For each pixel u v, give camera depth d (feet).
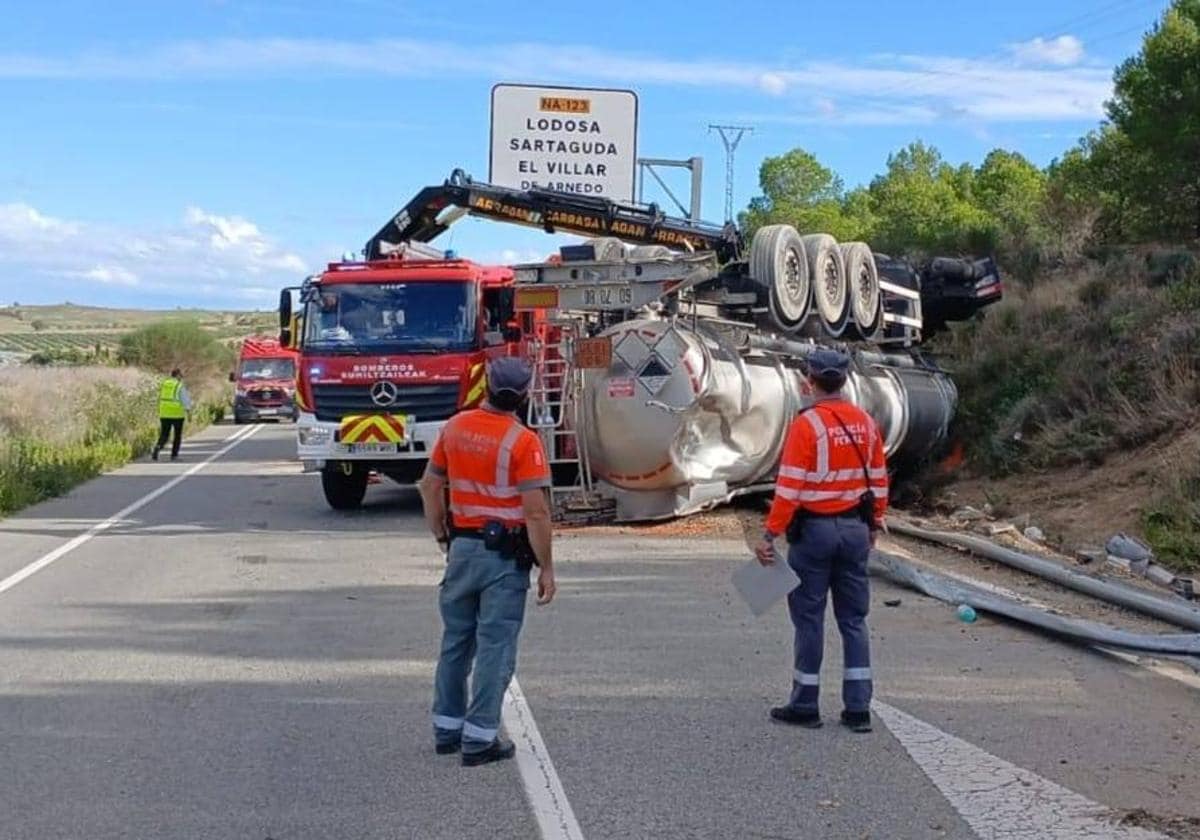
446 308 53.36
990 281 78.38
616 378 48.49
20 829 18.93
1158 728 24.25
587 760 22.13
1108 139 118.21
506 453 21.42
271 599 36.42
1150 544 47.39
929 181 212.84
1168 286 76.95
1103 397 66.33
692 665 28.71
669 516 49.90
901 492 70.59
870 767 21.83
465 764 21.76
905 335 70.18
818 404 24.07
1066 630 30.81
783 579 23.71
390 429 52.54
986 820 19.42
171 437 107.96
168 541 48.16
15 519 55.21
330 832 18.84
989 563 43.32
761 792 20.57
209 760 22.12
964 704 25.77
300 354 53.93
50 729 23.90
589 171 94.68
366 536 49.11
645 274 49.03
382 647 30.45
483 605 21.70
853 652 23.88
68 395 117.29
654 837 18.69
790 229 56.08
